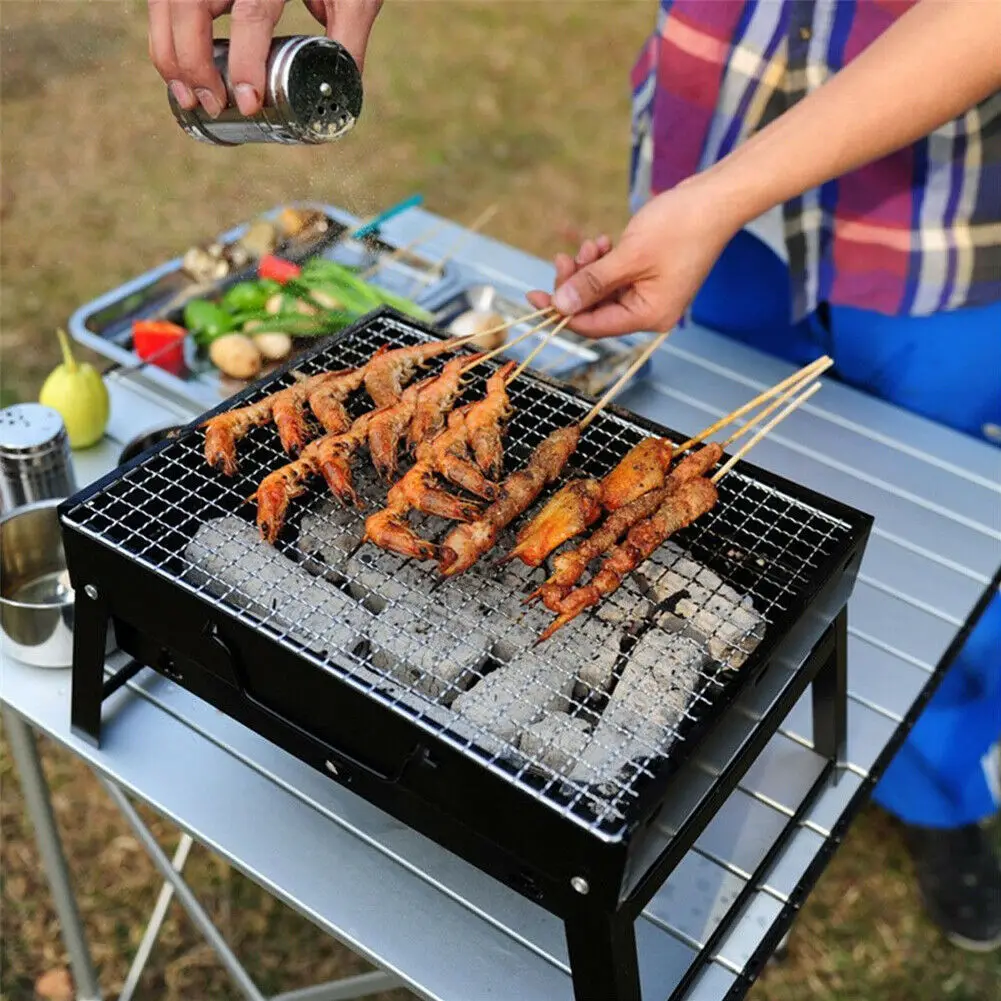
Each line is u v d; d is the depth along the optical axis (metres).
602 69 6.06
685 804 1.27
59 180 4.47
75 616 1.55
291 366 1.77
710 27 2.14
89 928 2.59
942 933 2.63
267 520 1.49
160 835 2.79
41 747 2.97
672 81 2.22
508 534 1.59
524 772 1.21
